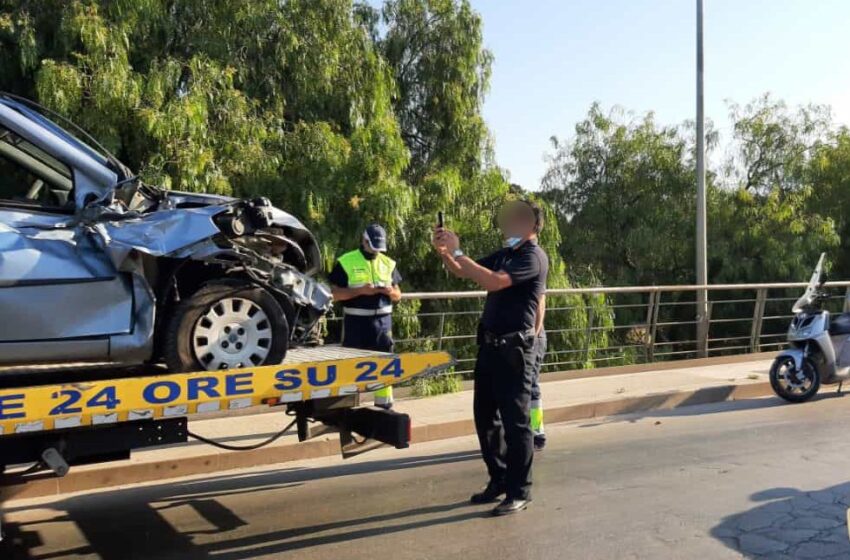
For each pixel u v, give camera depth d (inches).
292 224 194.1
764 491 224.8
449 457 279.1
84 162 167.0
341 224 416.8
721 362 483.5
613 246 743.7
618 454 275.0
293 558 181.0
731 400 393.1
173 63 360.5
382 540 191.2
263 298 177.3
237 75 406.9
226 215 174.9
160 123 342.3
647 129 754.2
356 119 436.5
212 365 171.5
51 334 155.9
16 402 143.8
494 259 217.6
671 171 733.9
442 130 533.0
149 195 187.5
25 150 179.3
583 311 490.6
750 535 189.2
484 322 209.8
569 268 679.1
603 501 217.5
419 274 468.1
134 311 163.9
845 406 363.3
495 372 206.8
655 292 468.4
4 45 355.9
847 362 372.5
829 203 737.6
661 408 372.2
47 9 356.2
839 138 743.7
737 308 690.2
